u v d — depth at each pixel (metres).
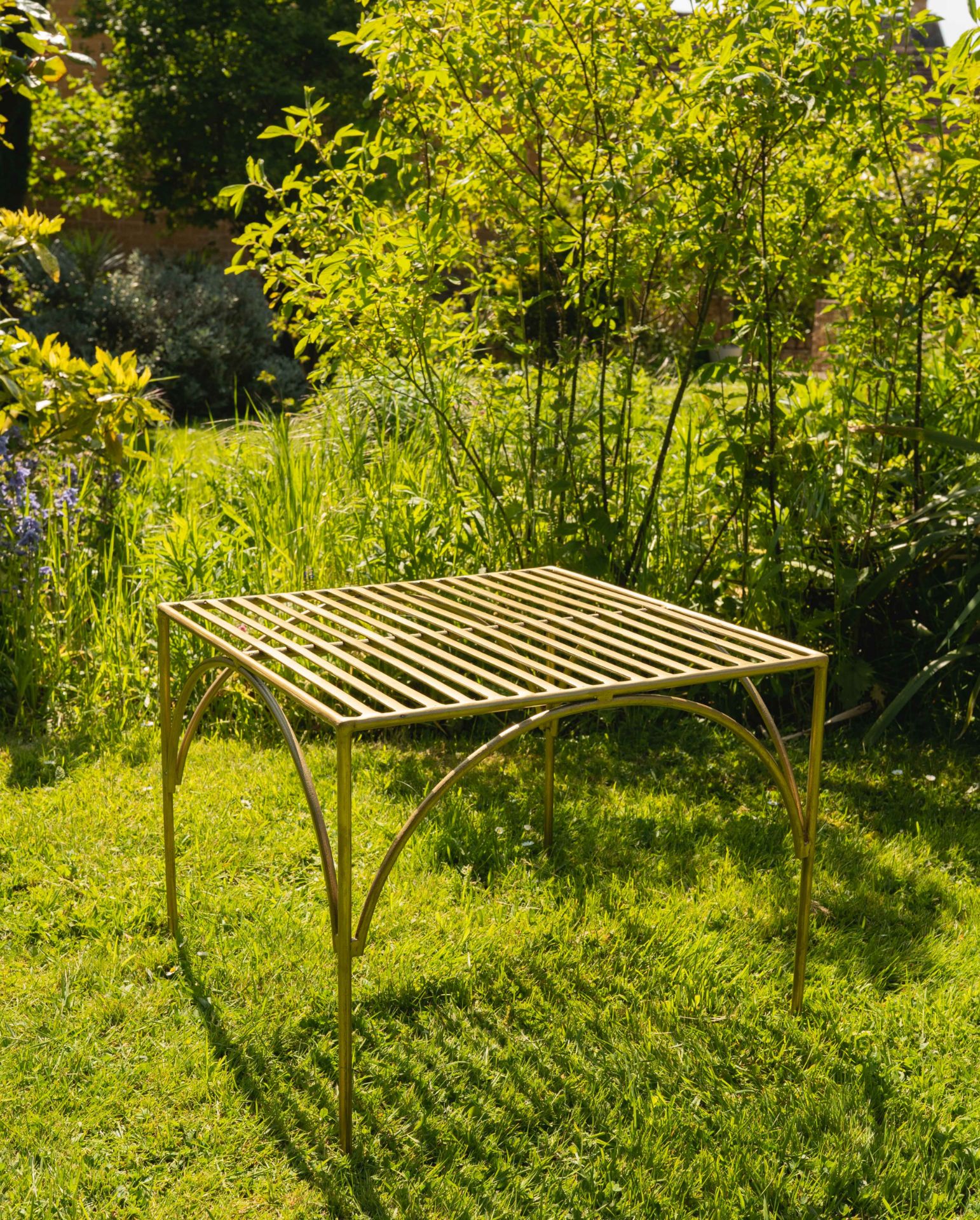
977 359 4.72
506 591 3.00
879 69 3.78
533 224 4.31
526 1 3.88
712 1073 2.47
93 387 4.32
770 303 4.44
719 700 4.64
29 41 3.59
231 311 11.77
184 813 3.56
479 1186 2.16
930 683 4.44
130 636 4.54
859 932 3.06
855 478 4.64
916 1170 2.23
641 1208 2.11
